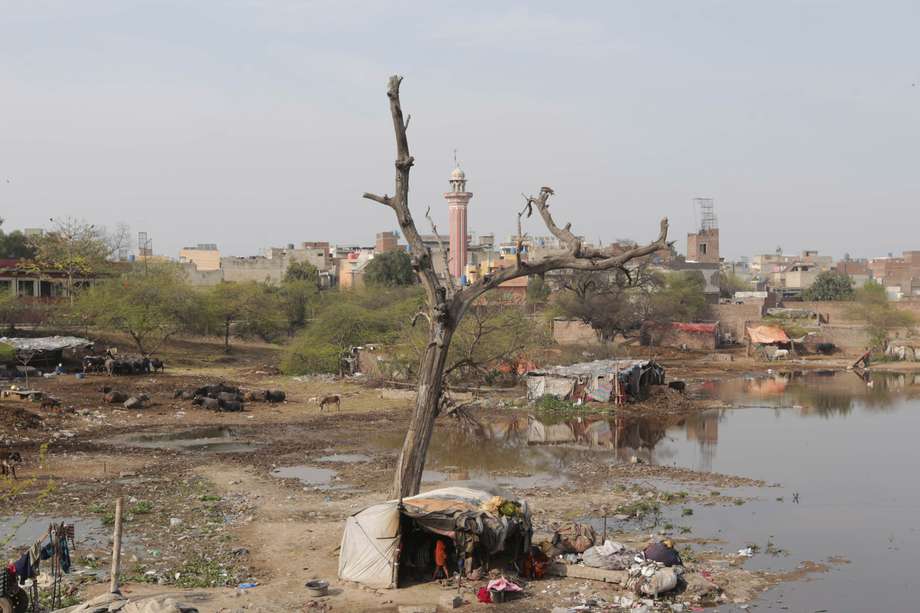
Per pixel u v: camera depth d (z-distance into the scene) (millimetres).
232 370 68062
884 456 36344
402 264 120312
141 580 18641
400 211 19969
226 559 20344
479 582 18312
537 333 67000
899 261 178000
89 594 17531
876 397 58125
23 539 21797
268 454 35562
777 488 29781
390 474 31453
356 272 131000
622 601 17594
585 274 90188
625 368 53188
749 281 177250
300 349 66625
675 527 24234
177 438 39469
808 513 26125
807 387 64500
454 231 105875
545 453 36906
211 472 31562
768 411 51188
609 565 19062
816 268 169750
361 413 47781
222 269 133000
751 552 21734
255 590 17953
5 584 15383
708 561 20906
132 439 38906
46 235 90562
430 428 20578
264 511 25422
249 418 45531
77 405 46594
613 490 29125
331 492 28234
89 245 88938
